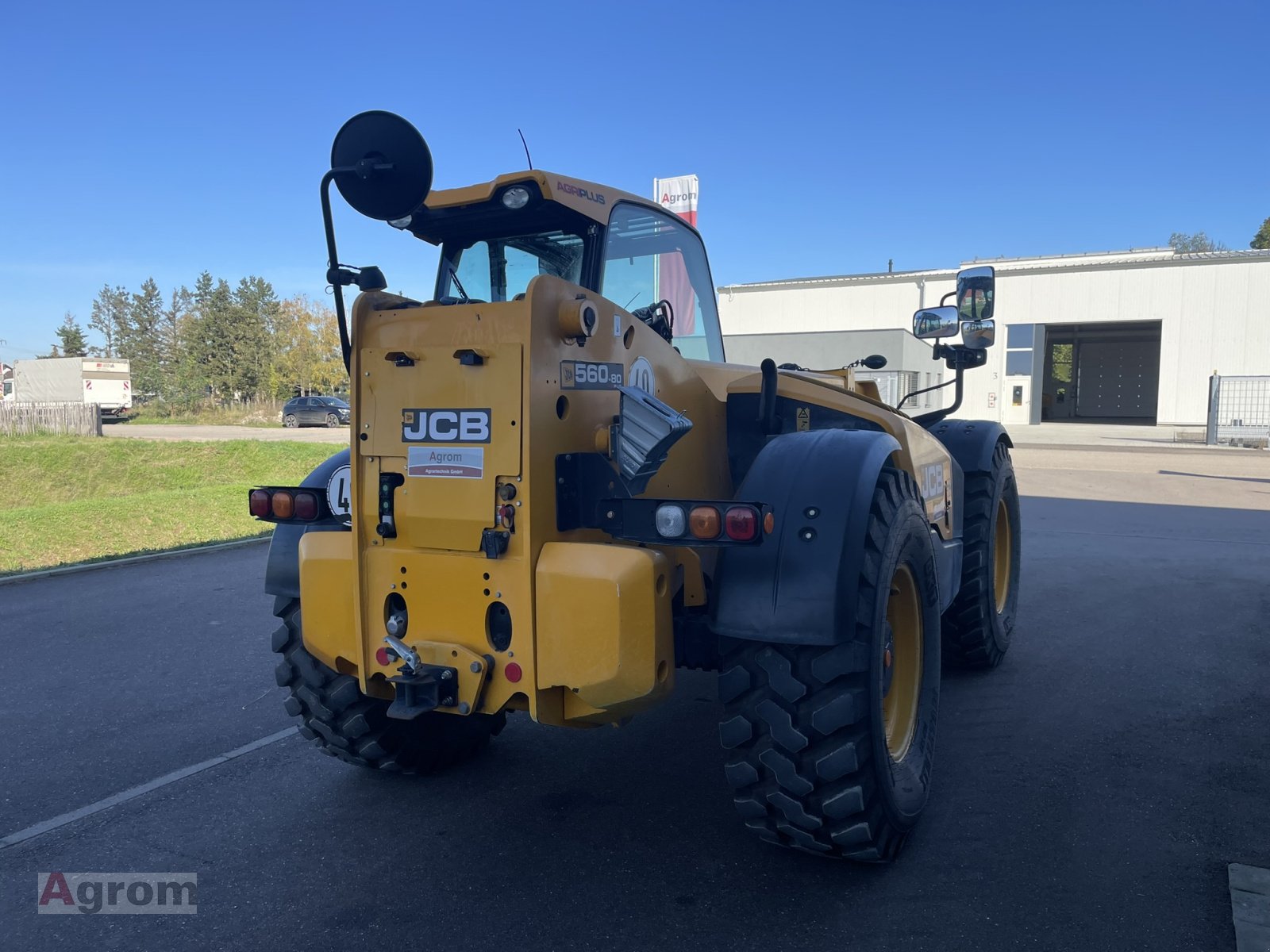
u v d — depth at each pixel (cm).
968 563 471
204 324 5931
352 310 272
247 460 2312
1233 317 3306
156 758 396
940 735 406
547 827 326
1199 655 521
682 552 285
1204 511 1144
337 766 387
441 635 264
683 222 378
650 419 251
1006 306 3584
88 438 2795
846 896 275
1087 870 288
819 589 253
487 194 312
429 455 260
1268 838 307
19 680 509
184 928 266
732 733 268
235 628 625
